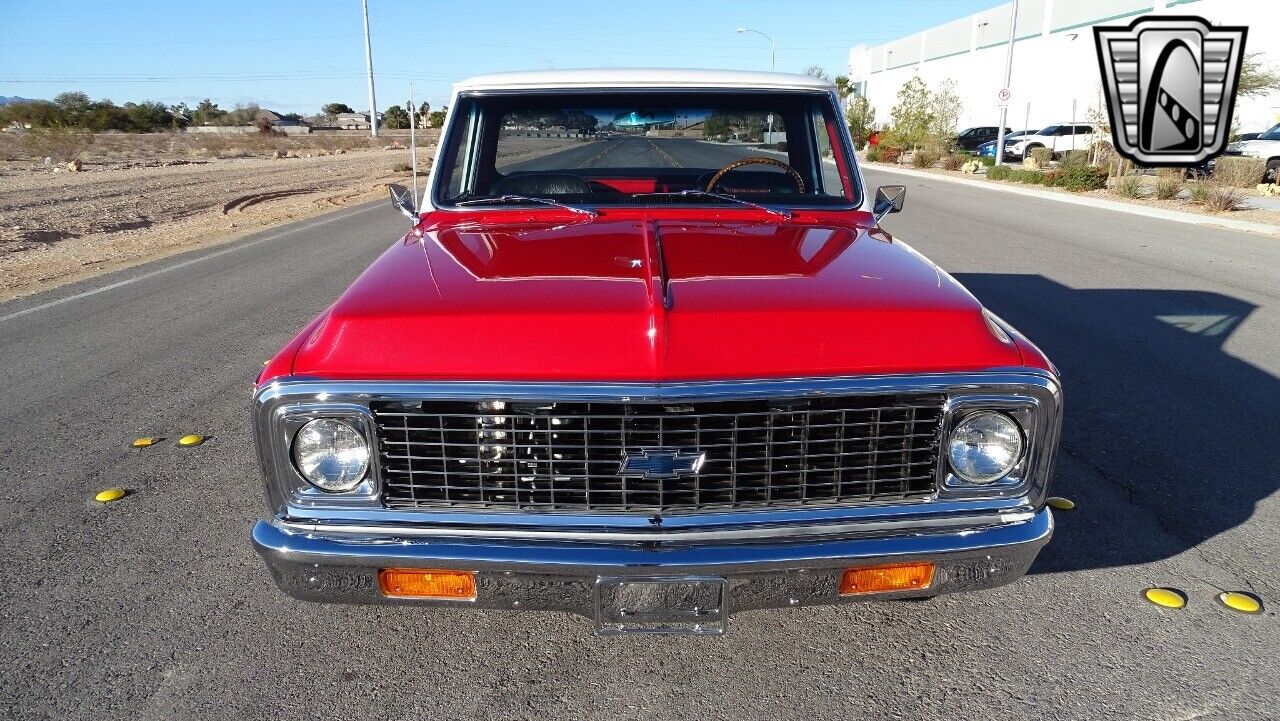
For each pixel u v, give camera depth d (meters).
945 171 29.30
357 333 2.14
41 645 2.68
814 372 2.08
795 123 3.47
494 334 2.09
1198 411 4.55
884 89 64.19
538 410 2.09
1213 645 2.62
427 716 2.38
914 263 2.57
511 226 3.02
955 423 2.14
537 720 2.36
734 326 2.09
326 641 2.71
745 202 3.23
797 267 2.44
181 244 11.84
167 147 52.81
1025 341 2.28
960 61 50.19
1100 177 19.38
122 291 8.27
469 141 3.43
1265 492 3.62
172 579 3.07
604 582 2.11
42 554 3.24
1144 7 33.66
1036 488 2.20
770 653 2.64
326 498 2.16
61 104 79.50
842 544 2.12
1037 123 41.38
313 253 10.49
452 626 2.79
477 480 2.16
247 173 29.91
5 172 30.27
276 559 2.16
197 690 2.48
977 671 2.53
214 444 4.32
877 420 2.13
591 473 2.12
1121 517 3.41
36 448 4.27
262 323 6.82
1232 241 11.12
